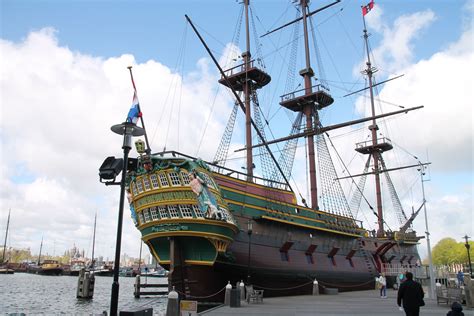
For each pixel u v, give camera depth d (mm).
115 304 10383
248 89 41594
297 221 34625
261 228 30594
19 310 34375
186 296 26188
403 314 17516
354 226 44812
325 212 39500
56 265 131375
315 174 48062
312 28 53969
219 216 24578
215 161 37844
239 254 27703
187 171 25156
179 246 26422
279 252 31469
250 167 38625
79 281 46688
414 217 59094
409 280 11820
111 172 11617
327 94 49469
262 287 29391
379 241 50094
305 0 53719
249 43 43125
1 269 124562
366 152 66062
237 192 29531
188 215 25406
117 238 10789
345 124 48969
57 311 34188
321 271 35969
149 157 26094
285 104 51344
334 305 22500
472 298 19953
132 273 143125
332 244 39281
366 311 19016
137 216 28031
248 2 45094
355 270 42188
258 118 42219
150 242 28031
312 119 50281
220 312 18328
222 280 26938
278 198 33875
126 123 11867
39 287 65438
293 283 32094
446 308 20625
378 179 63562
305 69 50594
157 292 51438
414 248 60094
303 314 17453
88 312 33469
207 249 26047
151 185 26219
